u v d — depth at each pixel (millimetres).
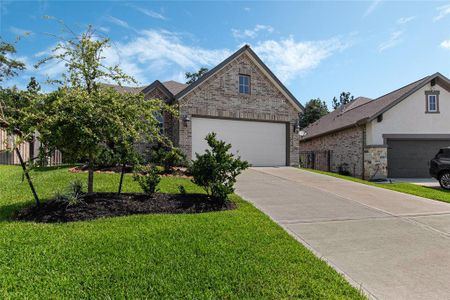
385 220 6324
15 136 5797
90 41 6430
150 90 14867
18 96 6281
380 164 16281
